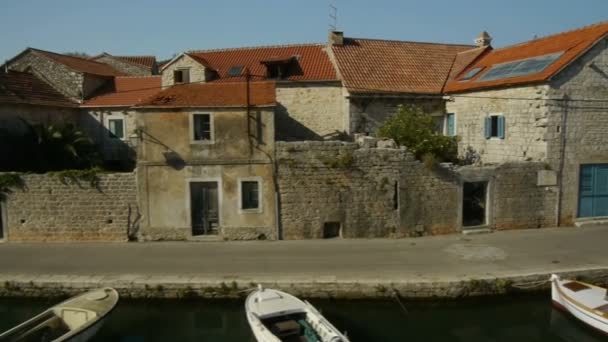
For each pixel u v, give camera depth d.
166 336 12.63
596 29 20.28
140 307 13.80
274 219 18.22
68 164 21.20
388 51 27.39
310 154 18.06
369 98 23.72
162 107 17.69
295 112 24.59
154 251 16.91
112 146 25.92
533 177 19.50
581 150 19.73
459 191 19.00
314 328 11.37
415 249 16.95
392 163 18.33
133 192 18.08
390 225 18.58
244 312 13.53
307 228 18.34
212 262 15.61
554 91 19.08
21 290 14.06
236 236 18.27
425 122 21.83
